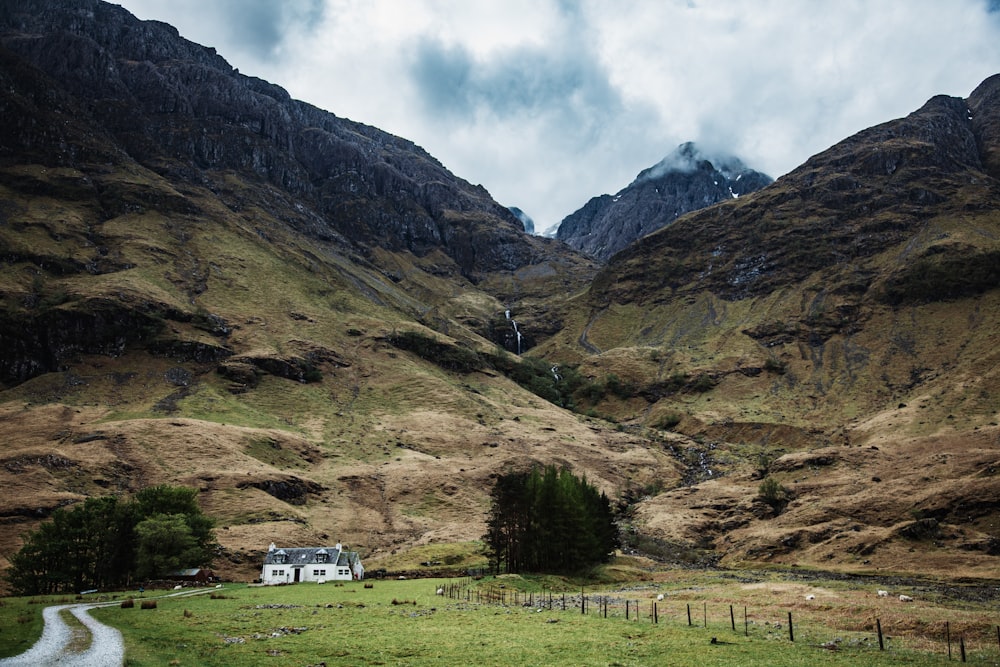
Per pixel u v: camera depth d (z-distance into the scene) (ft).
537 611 227.20
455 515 610.65
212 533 422.41
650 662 144.77
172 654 146.00
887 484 565.94
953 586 344.08
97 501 387.14
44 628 179.11
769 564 471.62
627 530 606.96
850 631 192.95
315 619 203.41
